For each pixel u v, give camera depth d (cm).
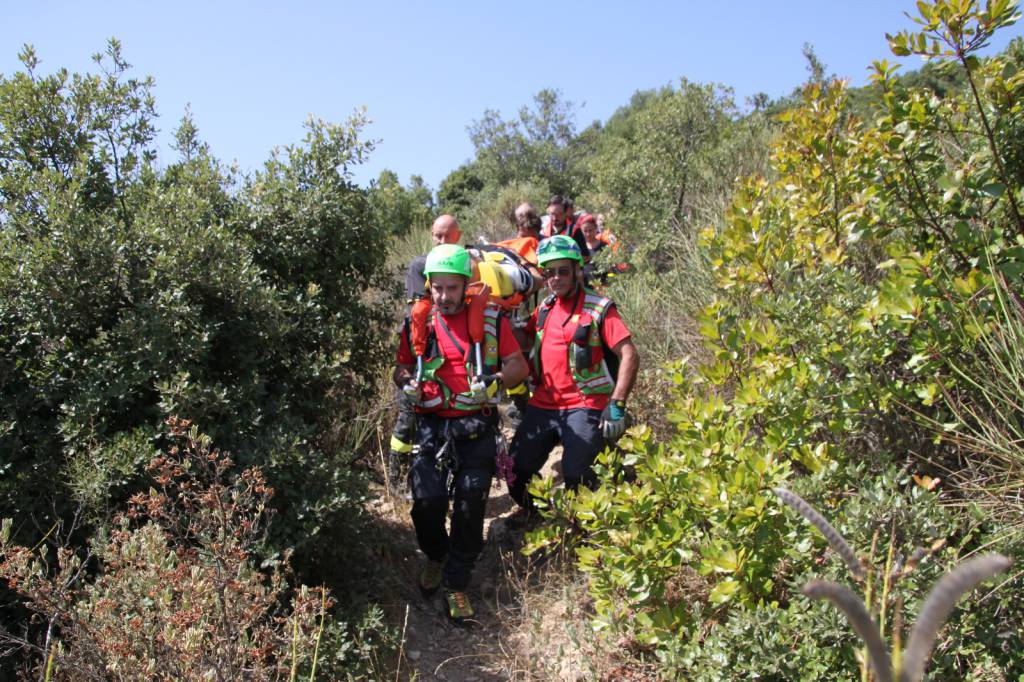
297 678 301
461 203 2566
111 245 369
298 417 388
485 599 431
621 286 710
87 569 336
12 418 340
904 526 279
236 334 397
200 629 266
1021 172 356
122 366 360
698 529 353
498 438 423
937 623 87
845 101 428
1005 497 315
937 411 355
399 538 472
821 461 329
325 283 470
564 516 383
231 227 436
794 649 287
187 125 476
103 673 268
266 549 335
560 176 2425
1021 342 315
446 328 404
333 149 468
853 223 392
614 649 361
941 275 348
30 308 359
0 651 300
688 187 851
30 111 409
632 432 360
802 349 390
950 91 395
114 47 441
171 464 310
